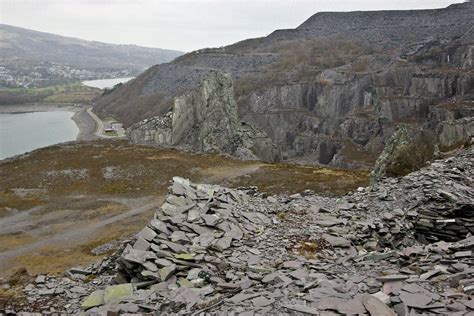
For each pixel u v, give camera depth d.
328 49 175.62
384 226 20.64
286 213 22.61
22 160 63.41
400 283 12.65
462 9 181.12
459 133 48.59
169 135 73.56
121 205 44.44
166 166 58.38
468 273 12.40
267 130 121.00
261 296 12.86
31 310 16.64
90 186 51.12
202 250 17.42
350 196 25.72
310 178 51.53
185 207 20.52
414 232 20.97
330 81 126.44
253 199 24.30
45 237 35.84
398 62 129.50
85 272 20.41
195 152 67.88
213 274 15.88
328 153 106.38
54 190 49.94
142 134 76.44
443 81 104.94
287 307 11.77
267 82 141.88
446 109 91.44
